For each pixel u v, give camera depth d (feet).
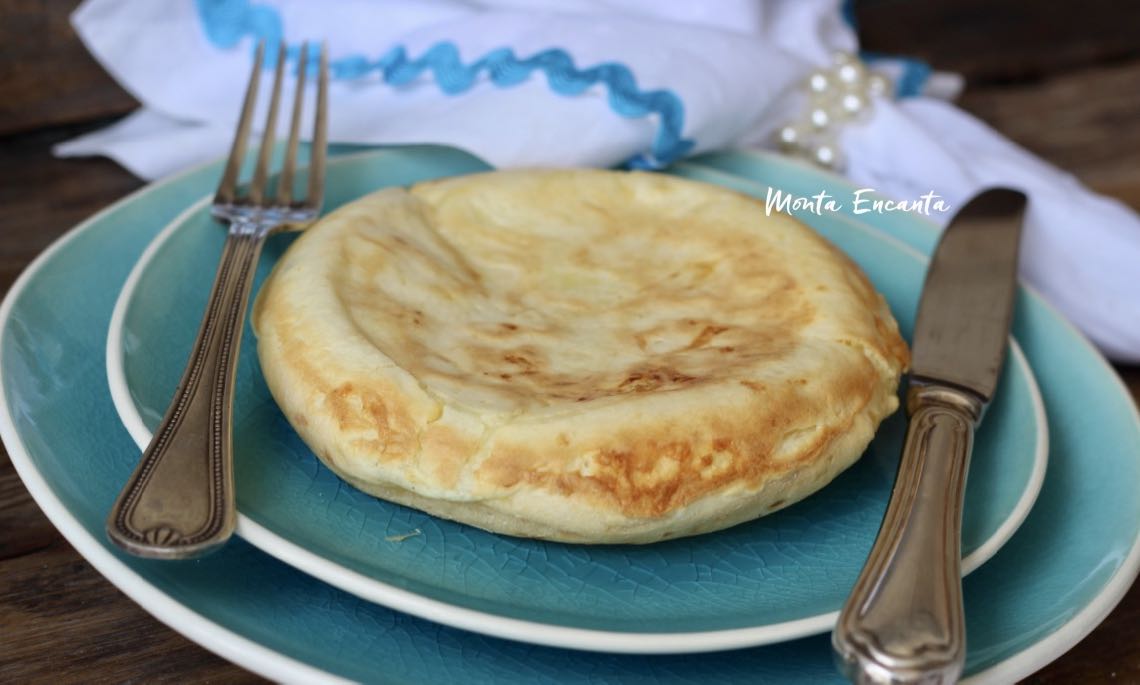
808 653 0.98
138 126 1.59
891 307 1.32
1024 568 1.05
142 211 1.28
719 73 1.48
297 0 1.56
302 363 1.04
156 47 1.58
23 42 1.63
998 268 1.31
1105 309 1.51
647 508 1.00
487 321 1.13
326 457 1.02
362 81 1.52
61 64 1.65
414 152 1.42
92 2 1.55
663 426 1.01
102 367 1.10
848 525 1.08
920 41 2.09
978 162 1.59
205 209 1.25
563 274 1.21
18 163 1.58
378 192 1.25
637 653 0.94
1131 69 2.08
